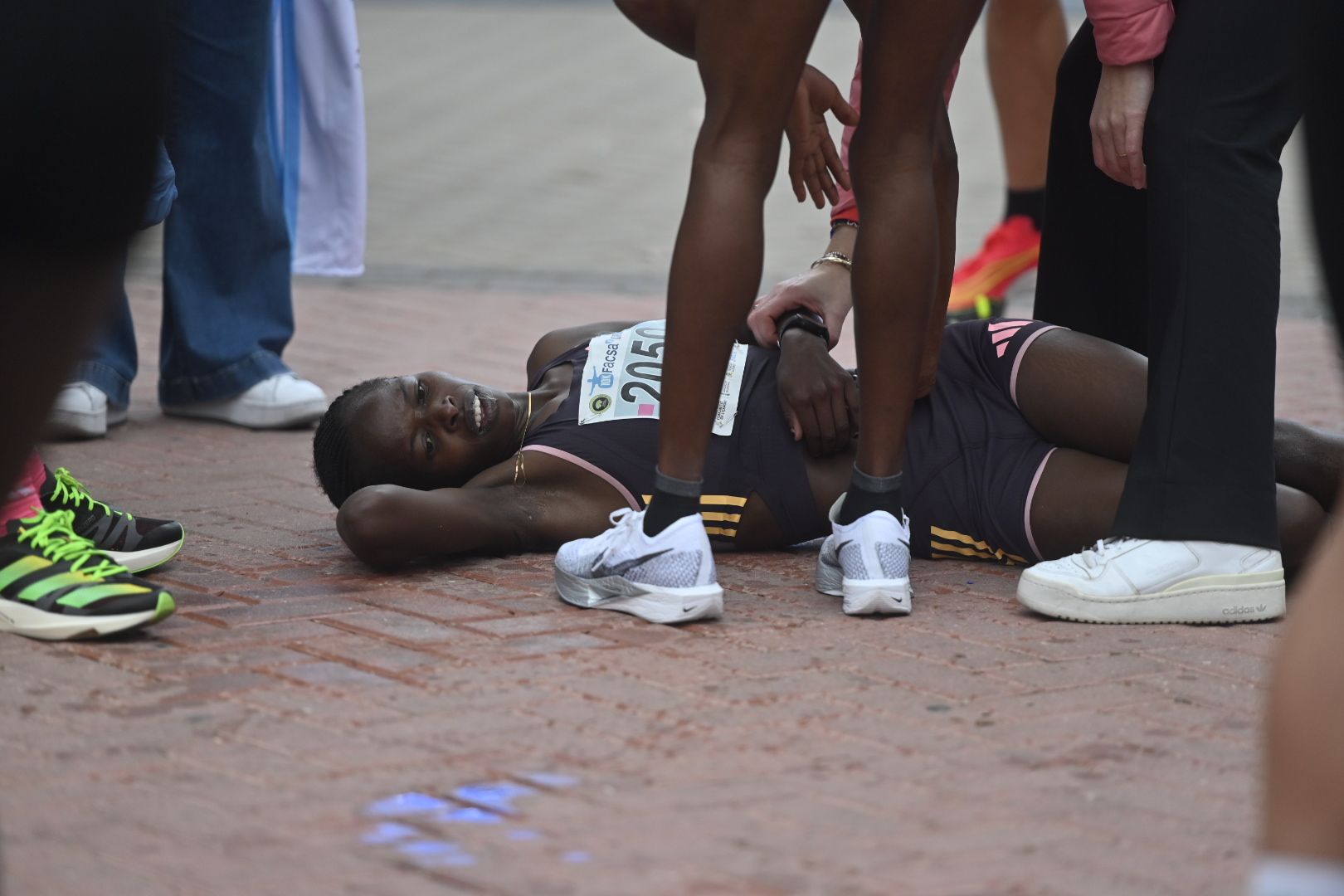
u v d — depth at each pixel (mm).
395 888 6871
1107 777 8164
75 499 11773
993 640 10547
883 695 9375
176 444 17000
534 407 13383
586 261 28297
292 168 18625
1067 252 13188
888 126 10531
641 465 12734
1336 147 5883
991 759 8398
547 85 50875
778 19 9891
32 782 7953
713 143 10328
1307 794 5219
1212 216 10844
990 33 21016
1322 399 19125
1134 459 11258
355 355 21203
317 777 8055
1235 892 6883
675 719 8930
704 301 10312
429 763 8242
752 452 12750
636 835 7422
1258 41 10711
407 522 11875
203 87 17219
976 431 12688
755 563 12695
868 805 7785
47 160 8062
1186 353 10938
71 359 8445
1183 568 10930
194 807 7676
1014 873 7051
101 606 10125
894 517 11117
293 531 13516
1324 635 5301
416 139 41250
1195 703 9336
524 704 9148
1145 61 11320
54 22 7941
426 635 10453
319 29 18188
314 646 10195
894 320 10734
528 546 12734
